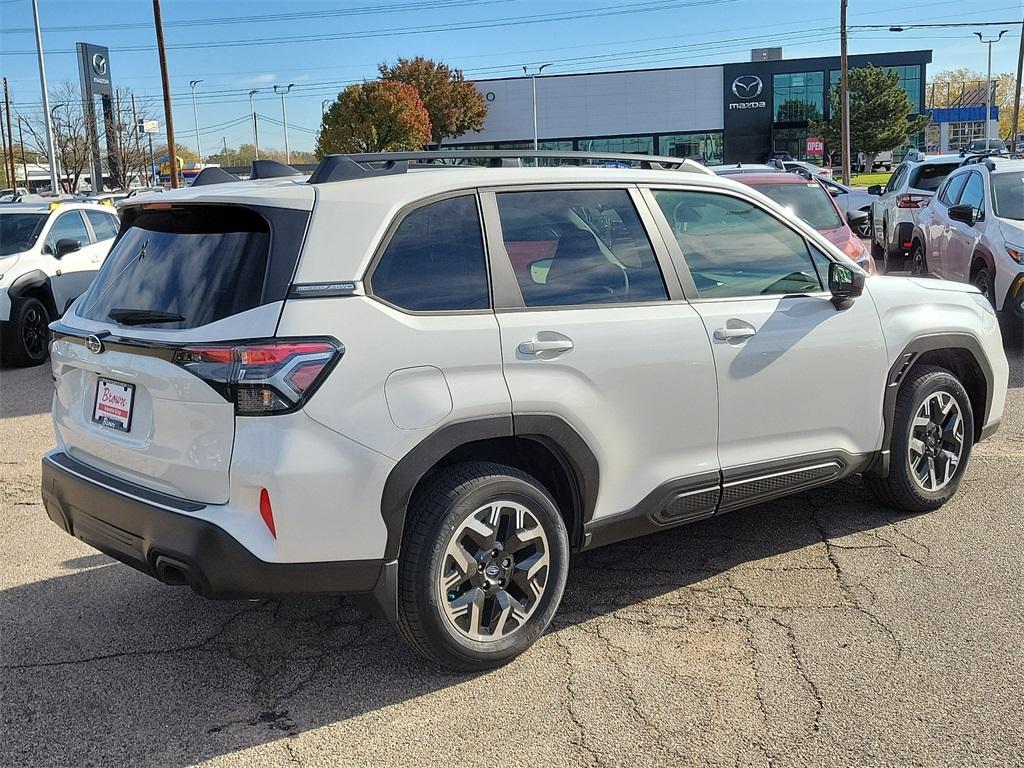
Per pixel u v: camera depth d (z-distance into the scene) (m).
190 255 3.36
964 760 2.94
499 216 3.58
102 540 3.52
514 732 3.15
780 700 3.29
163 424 3.24
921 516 4.98
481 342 3.37
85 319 3.62
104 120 46.16
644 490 3.85
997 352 5.19
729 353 4.00
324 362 3.05
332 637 3.87
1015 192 9.98
